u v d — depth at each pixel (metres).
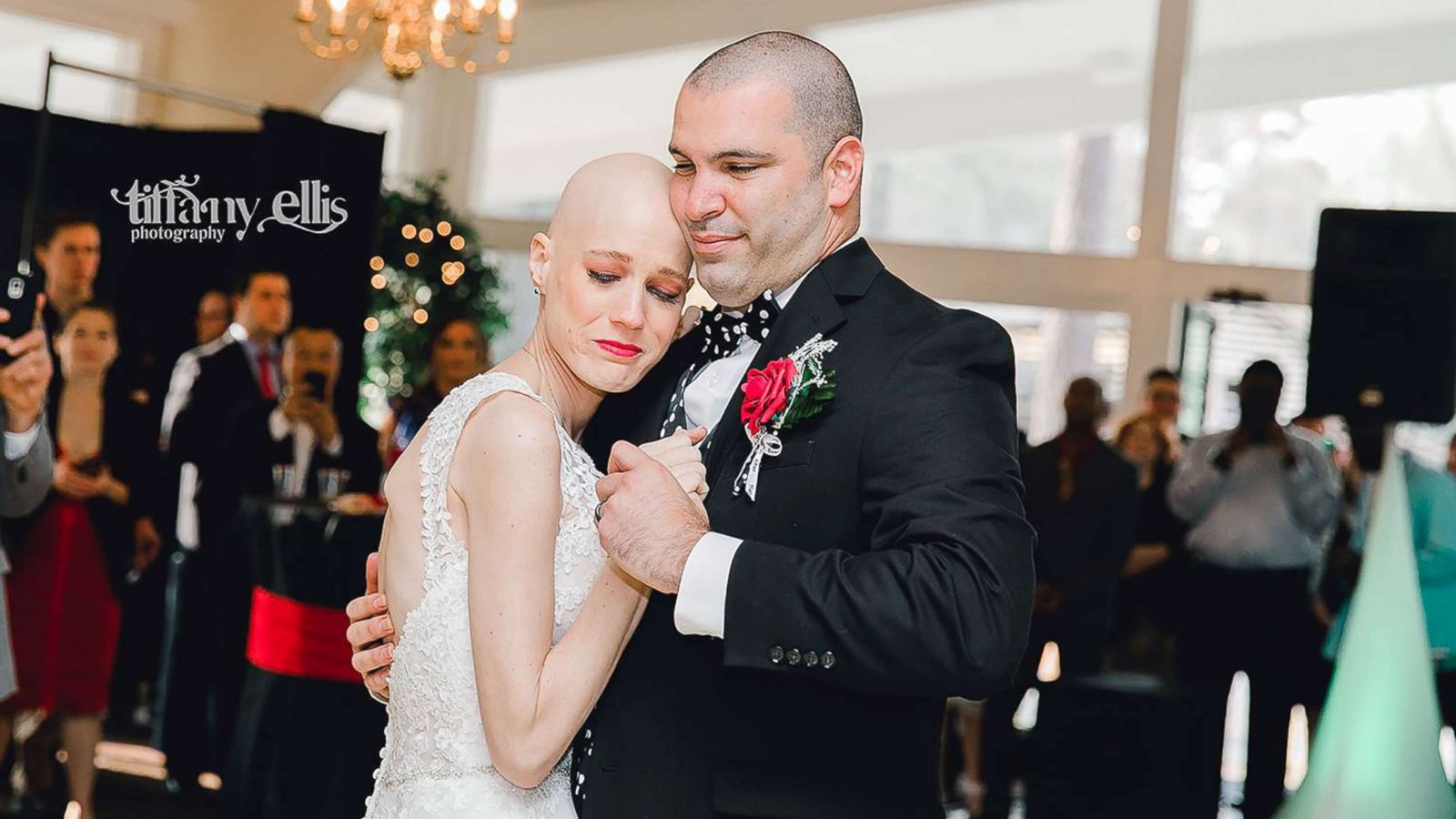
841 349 1.90
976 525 1.72
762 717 1.88
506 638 1.86
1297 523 5.78
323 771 4.18
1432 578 5.05
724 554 1.77
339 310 5.68
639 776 1.92
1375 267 4.41
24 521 4.96
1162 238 8.18
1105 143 8.36
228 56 8.80
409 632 2.01
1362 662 3.67
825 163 1.91
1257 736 5.77
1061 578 5.95
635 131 9.22
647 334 2.00
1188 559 5.91
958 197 8.55
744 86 1.87
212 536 5.67
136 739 6.50
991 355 1.87
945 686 1.71
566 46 9.25
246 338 5.71
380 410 8.25
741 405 1.94
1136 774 5.48
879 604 1.68
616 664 1.97
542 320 2.05
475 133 9.37
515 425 1.89
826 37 8.76
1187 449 6.07
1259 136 8.20
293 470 5.31
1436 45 8.02
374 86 9.16
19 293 4.31
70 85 8.41
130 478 5.59
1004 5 8.43
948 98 8.58
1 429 4.26
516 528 1.87
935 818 1.92
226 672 5.63
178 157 5.47
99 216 5.34
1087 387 6.05
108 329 5.29
